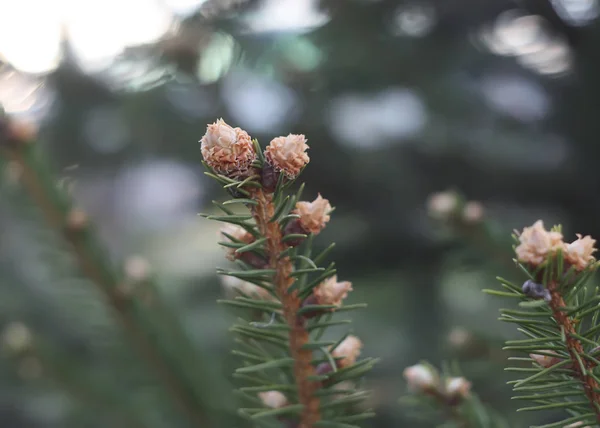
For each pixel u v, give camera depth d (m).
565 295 0.29
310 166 0.83
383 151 0.82
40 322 0.85
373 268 0.91
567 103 0.81
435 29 0.83
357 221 0.90
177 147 0.84
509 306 0.42
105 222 1.33
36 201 0.43
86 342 0.75
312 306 0.30
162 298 0.46
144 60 0.67
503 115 0.85
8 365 0.64
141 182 1.23
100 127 0.90
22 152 0.43
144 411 0.47
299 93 0.81
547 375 0.29
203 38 0.66
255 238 0.30
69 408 0.50
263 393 0.32
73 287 0.44
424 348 0.86
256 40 0.75
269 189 0.29
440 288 0.90
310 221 0.30
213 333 0.69
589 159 0.81
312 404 0.31
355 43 0.80
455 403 0.33
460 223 0.43
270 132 0.80
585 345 0.29
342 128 0.83
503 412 0.40
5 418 0.91
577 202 0.83
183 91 0.76
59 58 0.85
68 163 0.92
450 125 0.84
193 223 1.49
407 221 0.85
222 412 0.44
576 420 0.29
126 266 0.46
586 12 0.76
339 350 0.31
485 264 0.43
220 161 0.29
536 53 0.83
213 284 0.93
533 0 0.77
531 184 0.82
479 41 0.83
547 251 0.28
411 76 0.82
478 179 0.83
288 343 0.31
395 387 0.64
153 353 0.44
